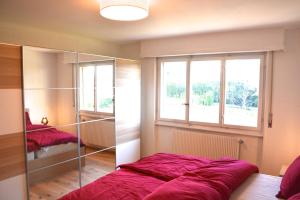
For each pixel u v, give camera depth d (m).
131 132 4.27
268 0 2.10
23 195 2.66
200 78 3.99
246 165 2.56
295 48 3.14
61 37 3.66
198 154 3.89
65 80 3.23
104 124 3.81
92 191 2.04
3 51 2.42
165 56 4.17
